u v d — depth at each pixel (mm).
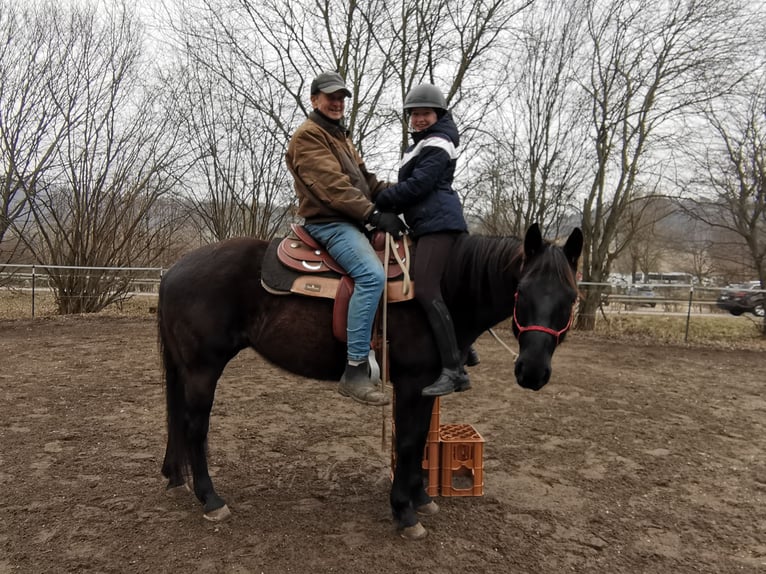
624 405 5562
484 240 2691
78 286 11812
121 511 2863
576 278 2447
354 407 5156
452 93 11453
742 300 11195
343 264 2604
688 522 2975
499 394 5883
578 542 2709
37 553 2418
